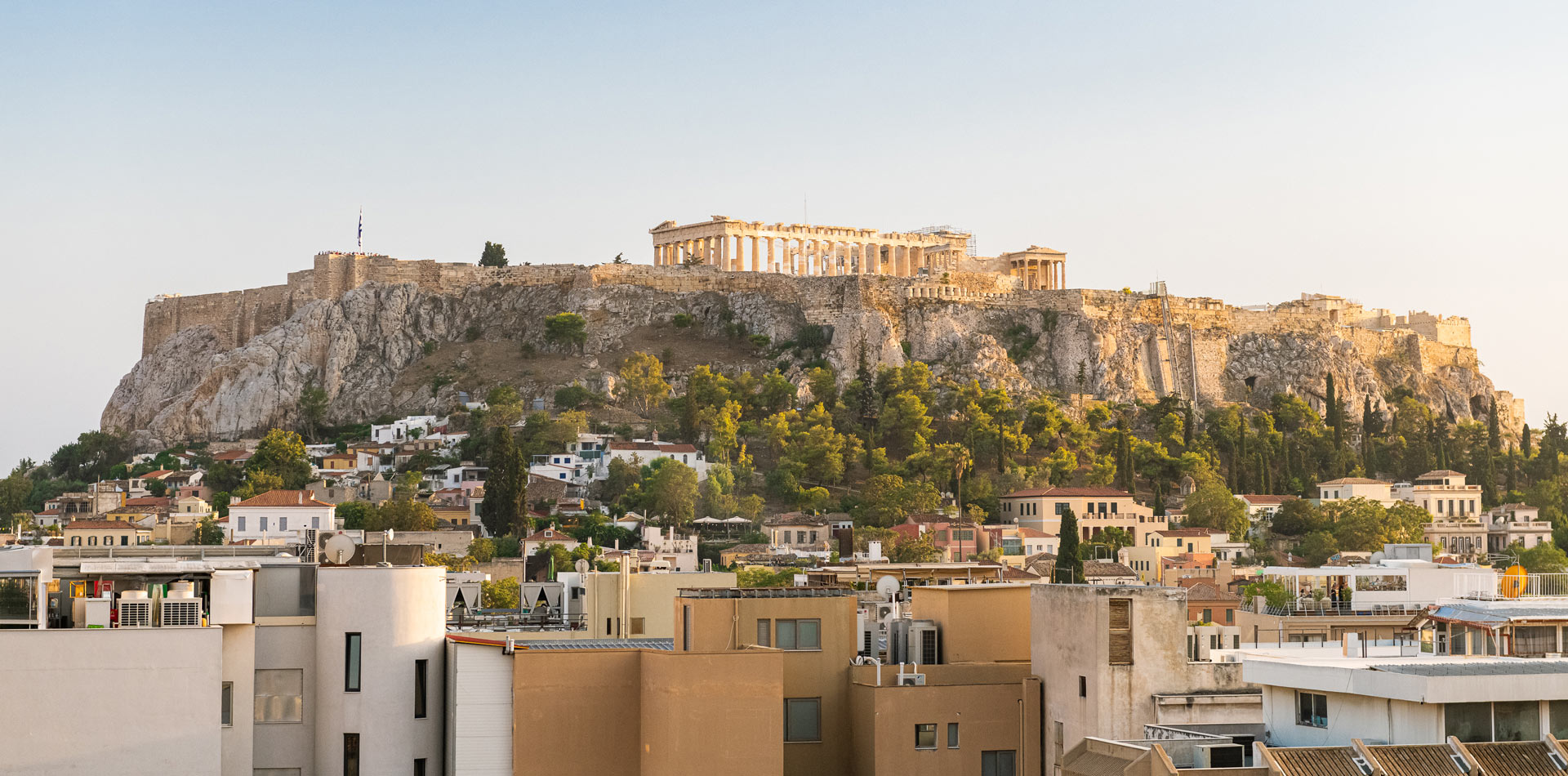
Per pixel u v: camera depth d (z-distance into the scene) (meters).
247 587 66.81
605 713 68.31
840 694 75.94
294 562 74.19
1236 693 70.75
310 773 68.25
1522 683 59.72
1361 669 61.53
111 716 62.78
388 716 68.69
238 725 65.94
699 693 66.06
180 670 63.66
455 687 68.62
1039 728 73.94
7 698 61.84
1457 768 57.28
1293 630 106.50
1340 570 117.56
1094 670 70.25
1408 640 83.75
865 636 86.06
